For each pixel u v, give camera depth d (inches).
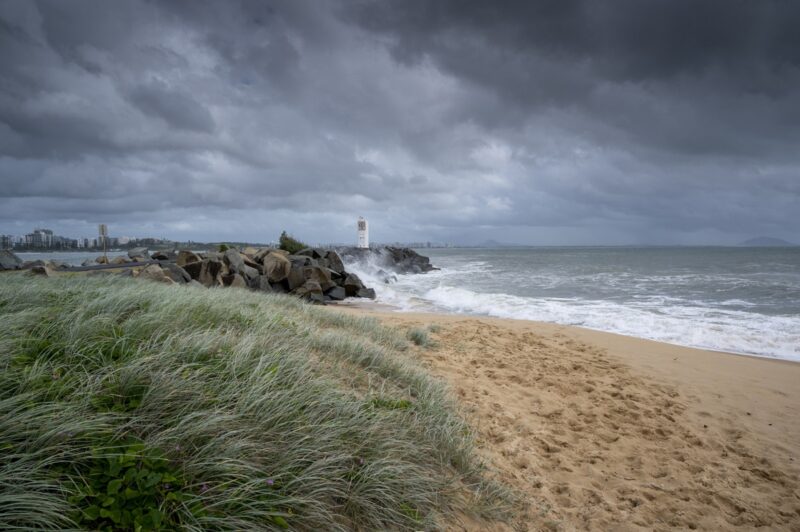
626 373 307.9
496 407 225.0
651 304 689.6
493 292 898.1
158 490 87.8
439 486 133.3
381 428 145.7
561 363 324.2
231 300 307.3
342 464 121.8
